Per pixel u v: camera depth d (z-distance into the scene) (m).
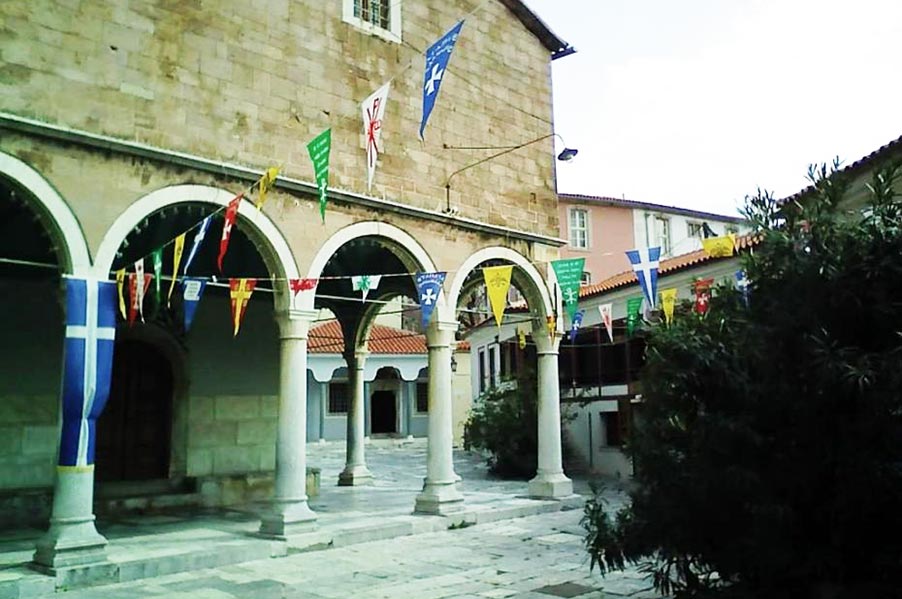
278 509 12.91
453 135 16.70
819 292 7.15
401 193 15.39
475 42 17.59
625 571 11.21
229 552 11.80
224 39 12.99
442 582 10.60
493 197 17.41
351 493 19.28
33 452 14.46
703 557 7.57
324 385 38.12
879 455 6.56
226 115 12.81
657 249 12.15
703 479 7.16
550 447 18.44
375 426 40.12
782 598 7.18
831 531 6.89
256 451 17.95
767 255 7.75
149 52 12.02
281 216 13.31
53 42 11.01
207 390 17.36
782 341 7.24
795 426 7.14
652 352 8.13
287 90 13.74
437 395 15.75
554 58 19.73
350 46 14.90
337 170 14.29
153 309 16.59
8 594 9.55
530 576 10.95
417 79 16.08
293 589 10.24
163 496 16.05
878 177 7.73
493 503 17.16
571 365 25.53
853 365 6.60
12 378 14.38
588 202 35.06
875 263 6.91
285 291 13.22
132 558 11.06
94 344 10.73
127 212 11.44
